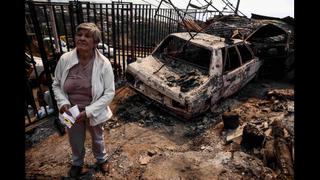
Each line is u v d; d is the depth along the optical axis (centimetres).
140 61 507
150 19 700
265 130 407
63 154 346
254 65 620
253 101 583
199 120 469
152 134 415
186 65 502
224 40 540
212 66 458
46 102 425
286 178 299
